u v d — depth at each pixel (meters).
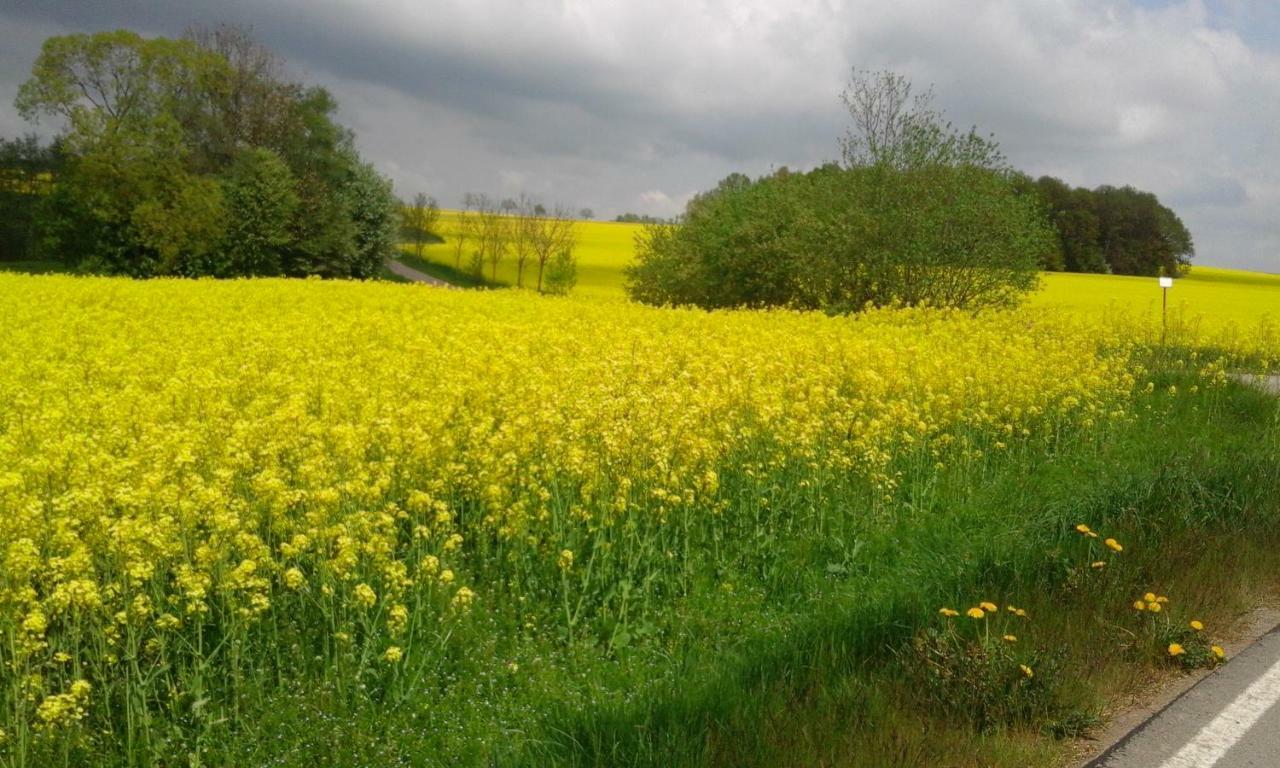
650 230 43.59
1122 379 14.61
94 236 57.03
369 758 4.83
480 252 78.50
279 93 65.75
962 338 18.55
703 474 8.48
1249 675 5.45
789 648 5.54
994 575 6.65
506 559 7.12
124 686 5.27
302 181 64.19
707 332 18.72
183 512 6.09
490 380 11.05
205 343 15.47
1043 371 13.84
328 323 17.66
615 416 8.73
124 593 5.45
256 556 5.94
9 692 4.80
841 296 33.19
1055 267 81.62
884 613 5.94
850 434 10.55
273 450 7.70
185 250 58.12
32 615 4.82
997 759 4.38
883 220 30.61
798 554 7.83
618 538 7.43
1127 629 5.84
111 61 58.06
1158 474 9.05
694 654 6.01
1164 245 83.75
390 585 5.97
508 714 5.24
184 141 61.72
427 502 7.02
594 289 65.31
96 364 12.31
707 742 4.32
